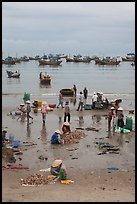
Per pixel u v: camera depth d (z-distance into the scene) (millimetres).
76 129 24047
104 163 16844
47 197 12336
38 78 75812
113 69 119125
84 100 33188
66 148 19406
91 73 96938
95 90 52062
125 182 14281
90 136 22141
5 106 33688
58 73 95938
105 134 22688
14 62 149125
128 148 19469
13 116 28406
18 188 13367
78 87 56938
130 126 23500
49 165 16453
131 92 49188
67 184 13945
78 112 30656
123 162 17047
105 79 75500
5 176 14766
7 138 20922
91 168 16078
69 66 138375
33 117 28297
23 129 23984
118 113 23453
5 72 95562
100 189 13406
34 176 14766
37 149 19141
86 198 12328
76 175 15094
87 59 166250
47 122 26391
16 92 47031
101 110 31656
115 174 15273
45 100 38781
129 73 97688
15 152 18438
